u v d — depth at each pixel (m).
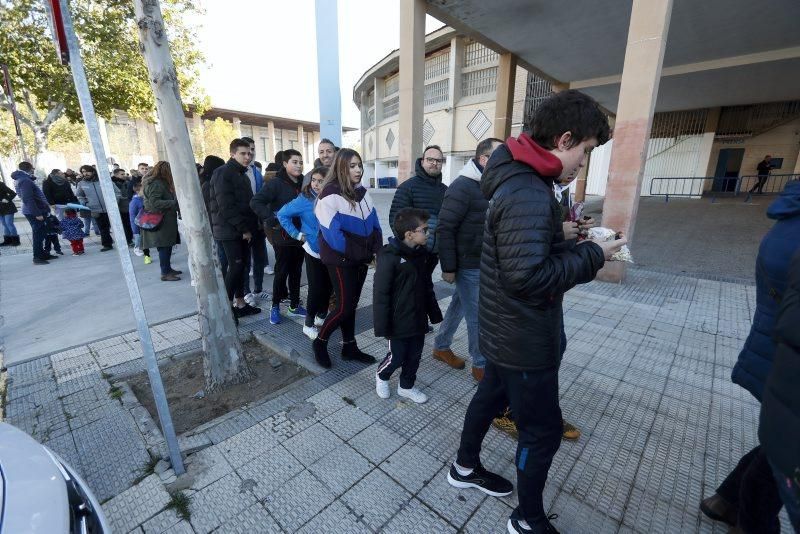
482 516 1.76
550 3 6.59
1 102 11.95
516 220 1.24
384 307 2.38
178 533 1.67
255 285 4.70
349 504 1.82
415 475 1.99
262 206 3.69
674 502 1.83
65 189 8.80
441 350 3.09
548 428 1.46
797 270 0.81
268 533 1.68
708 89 12.29
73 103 11.71
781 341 0.81
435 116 20.33
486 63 17.89
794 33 7.71
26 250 7.91
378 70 23.33
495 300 1.39
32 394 2.65
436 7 6.80
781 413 0.78
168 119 2.37
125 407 2.49
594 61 9.77
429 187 3.18
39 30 9.99
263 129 42.69
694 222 9.64
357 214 2.81
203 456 2.10
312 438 2.25
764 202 13.82
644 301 4.41
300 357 3.15
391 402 2.59
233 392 2.76
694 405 2.56
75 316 4.08
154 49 2.23
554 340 1.38
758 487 1.37
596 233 1.52
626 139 4.60
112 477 1.96
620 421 2.40
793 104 14.78
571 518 1.74
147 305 4.38
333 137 5.11
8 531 0.94
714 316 4.00
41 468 1.18
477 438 1.79
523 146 1.29
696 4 6.43
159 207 5.10
